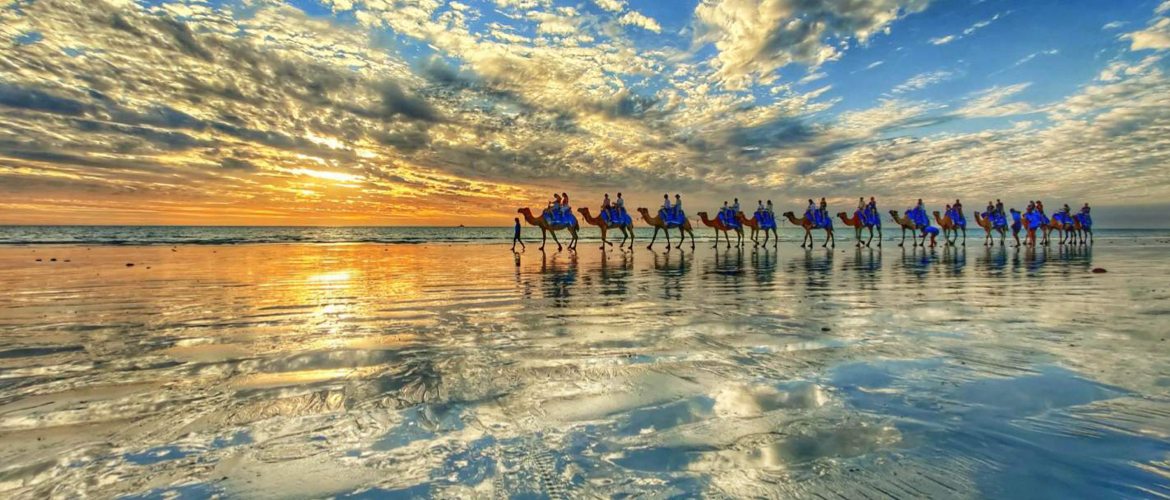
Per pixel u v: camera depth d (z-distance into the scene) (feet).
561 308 20.15
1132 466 6.37
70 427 8.07
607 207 67.21
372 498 5.81
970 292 24.32
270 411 8.72
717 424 7.96
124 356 12.57
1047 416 8.12
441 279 31.78
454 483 6.14
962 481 6.07
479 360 12.01
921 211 75.51
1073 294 23.32
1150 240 116.98
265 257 53.98
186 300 22.45
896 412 8.37
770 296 23.48
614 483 6.12
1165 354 12.00
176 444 7.42
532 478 6.25
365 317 18.19
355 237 145.07
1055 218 86.48
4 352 12.93
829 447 7.07
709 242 108.47
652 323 16.78
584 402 9.04
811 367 11.18
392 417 8.38
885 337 14.32
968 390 9.45
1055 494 5.73
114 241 95.50
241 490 6.06
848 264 44.11
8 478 6.40
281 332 15.51
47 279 30.83
